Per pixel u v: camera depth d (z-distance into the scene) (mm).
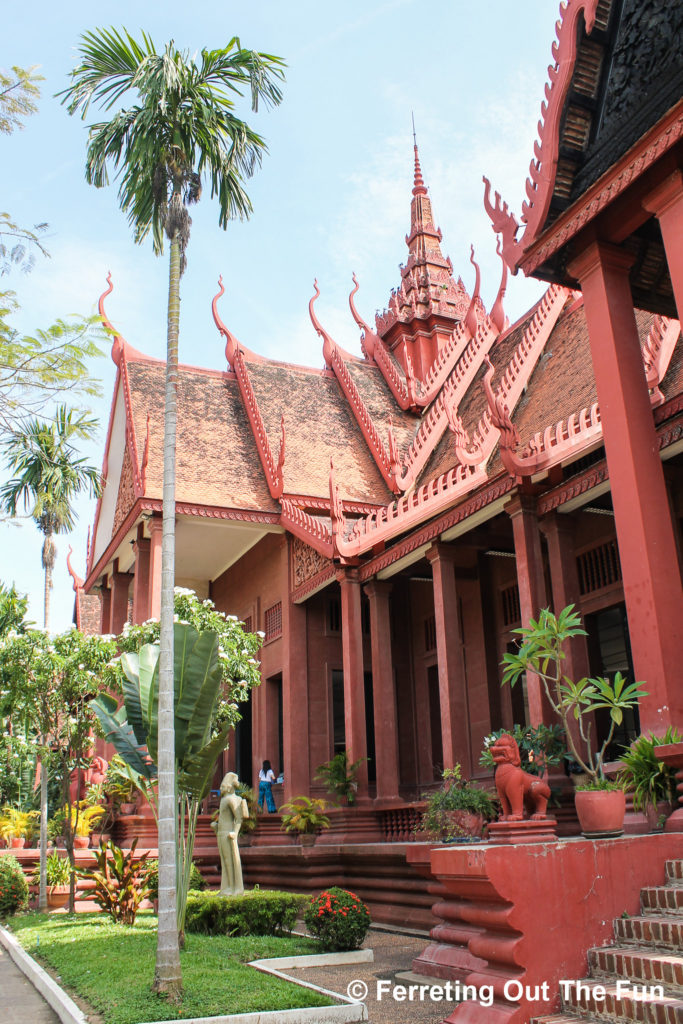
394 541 16375
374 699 15773
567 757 9273
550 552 12688
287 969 8805
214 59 10062
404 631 20203
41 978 8625
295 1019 6508
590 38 8445
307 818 14742
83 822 17797
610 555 14398
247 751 23781
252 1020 6395
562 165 8867
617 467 8305
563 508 12570
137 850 16641
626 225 8688
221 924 10852
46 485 12609
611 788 6211
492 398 12492
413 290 28156
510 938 5520
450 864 5875
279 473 20719
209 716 9539
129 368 23266
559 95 8508
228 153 10219
